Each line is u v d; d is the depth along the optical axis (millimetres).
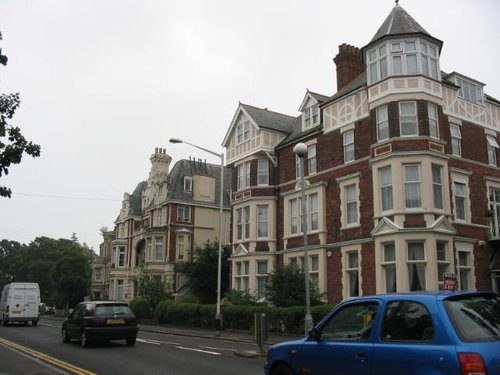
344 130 28156
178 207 50844
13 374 11961
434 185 23859
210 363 13867
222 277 43969
